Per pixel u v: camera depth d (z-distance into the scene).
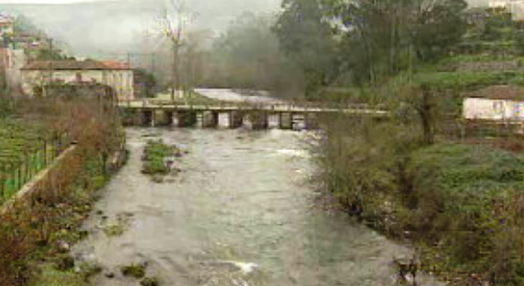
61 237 24.30
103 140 41.66
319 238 25.80
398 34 75.38
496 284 19.41
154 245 24.66
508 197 24.50
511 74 60.88
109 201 31.27
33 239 22.44
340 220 28.33
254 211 30.14
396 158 35.19
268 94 73.50
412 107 44.38
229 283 20.84
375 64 76.06
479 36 77.56
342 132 34.38
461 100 54.09
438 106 42.56
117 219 28.08
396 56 75.50
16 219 21.61
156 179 36.88
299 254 23.89
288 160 43.81
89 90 67.88
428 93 40.69
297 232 26.69
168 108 67.69
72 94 65.88
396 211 28.05
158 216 28.97
